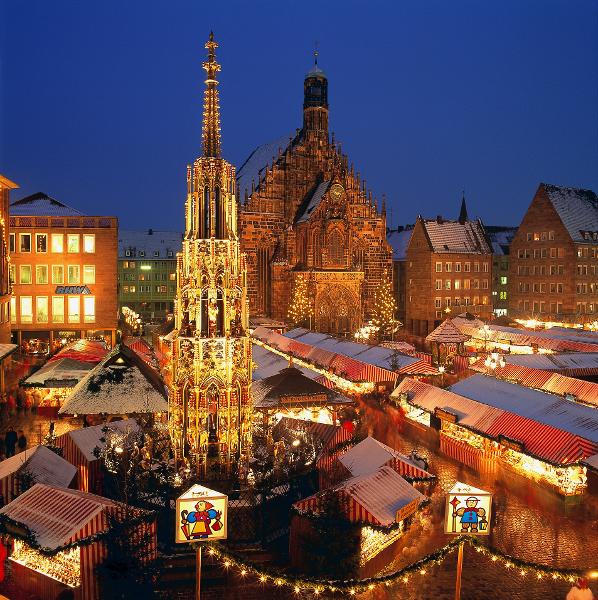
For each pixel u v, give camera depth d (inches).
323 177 4010.8
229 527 894.4
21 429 1608.0
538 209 4367.6
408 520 947.3
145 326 4325.8
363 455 1073.5
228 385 937.5
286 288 3846.0
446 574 870.4
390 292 4025.6
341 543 815.1
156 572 763.4
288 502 951.6
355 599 800.9
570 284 4165.8
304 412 1478.8
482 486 1230.9
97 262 2962.6
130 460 960.3
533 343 2645.2
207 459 941.8
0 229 2239.2
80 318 2960.1
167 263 5255.9
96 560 753.0
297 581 696.4
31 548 766.5
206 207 951.6
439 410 1561.3
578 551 944.9
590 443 1177.4
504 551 940.6
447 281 4291.3
